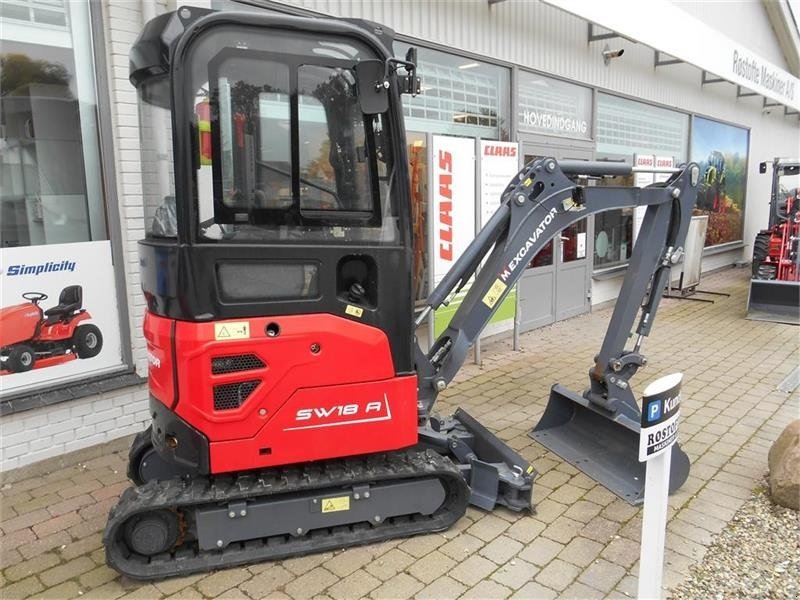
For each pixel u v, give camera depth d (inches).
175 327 111.4
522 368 258.4
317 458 120.1
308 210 115.6
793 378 246.5
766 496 152.3
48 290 165.6
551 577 119.5
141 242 121.5
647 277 162.7
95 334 175.6
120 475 161.2
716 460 172.7
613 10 300.0
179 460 114.8
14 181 164.1
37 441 166.6
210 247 108.5
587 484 157.6
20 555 127.3
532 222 149.7
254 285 112.5
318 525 124.4
